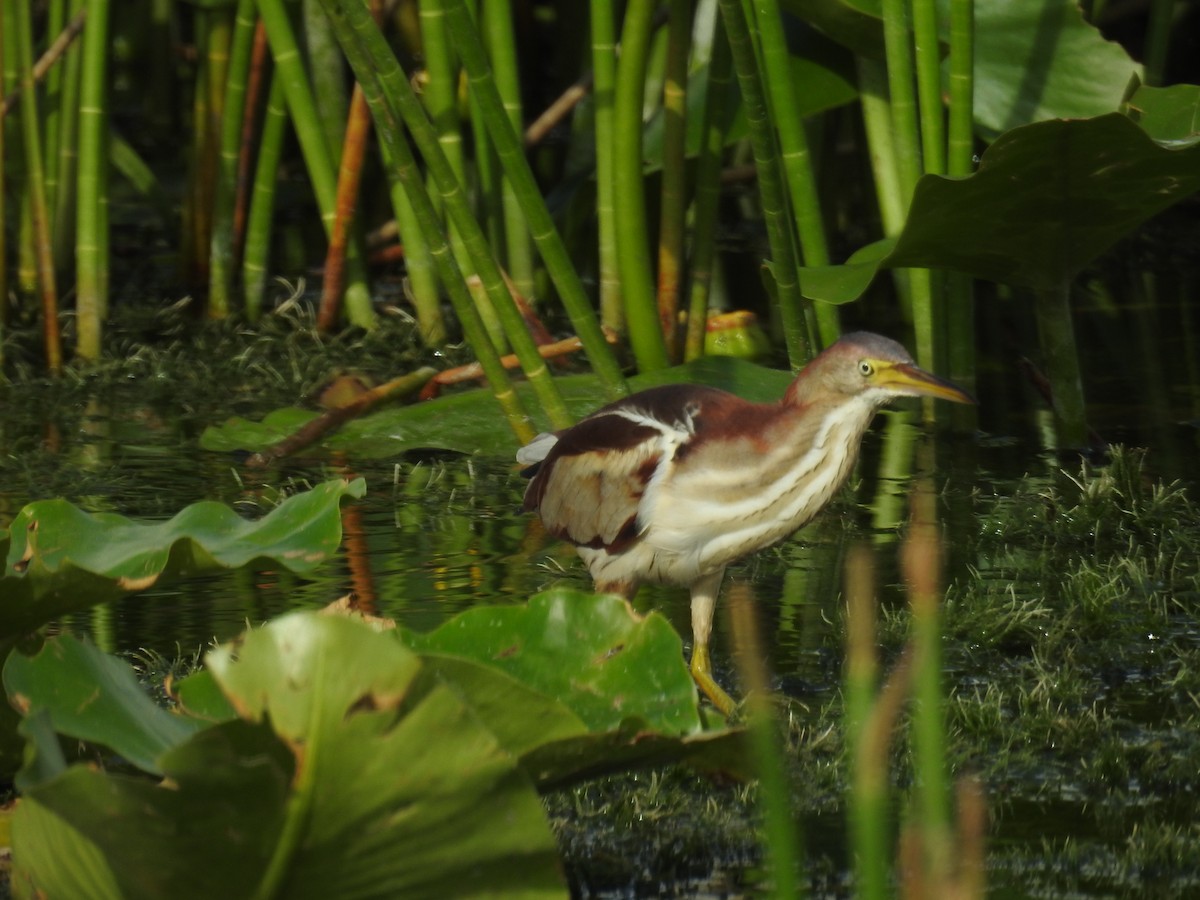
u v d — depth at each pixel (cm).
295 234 2025
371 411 1248
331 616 435
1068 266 1133
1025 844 602
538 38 2503
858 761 362
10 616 585
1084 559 924
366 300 1573
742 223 2102
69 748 588
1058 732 705
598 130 1396
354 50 1005
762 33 1136
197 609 867
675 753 546
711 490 782
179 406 1351
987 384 1421
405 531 1015
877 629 826
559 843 614
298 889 454
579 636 602
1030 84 1241
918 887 354
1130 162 1002
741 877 587
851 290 1062
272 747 448
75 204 1605
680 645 592
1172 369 1441
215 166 1675
